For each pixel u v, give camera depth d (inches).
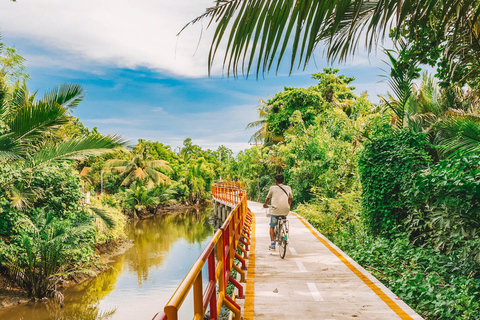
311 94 1416.1
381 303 230.8
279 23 103.3
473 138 363.6
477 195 287.7
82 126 1441.9
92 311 493.7
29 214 553.6
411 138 429.4
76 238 573.3
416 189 351.3
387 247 398.6
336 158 912.9
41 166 478.6
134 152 1877.5
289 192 376.8
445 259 326.3
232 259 267.3
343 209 724.7
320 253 387.5
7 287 524.4
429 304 271.6
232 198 1159.0
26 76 717.9
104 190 1817.2
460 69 291.7
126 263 792.3
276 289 255.9
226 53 107.5
